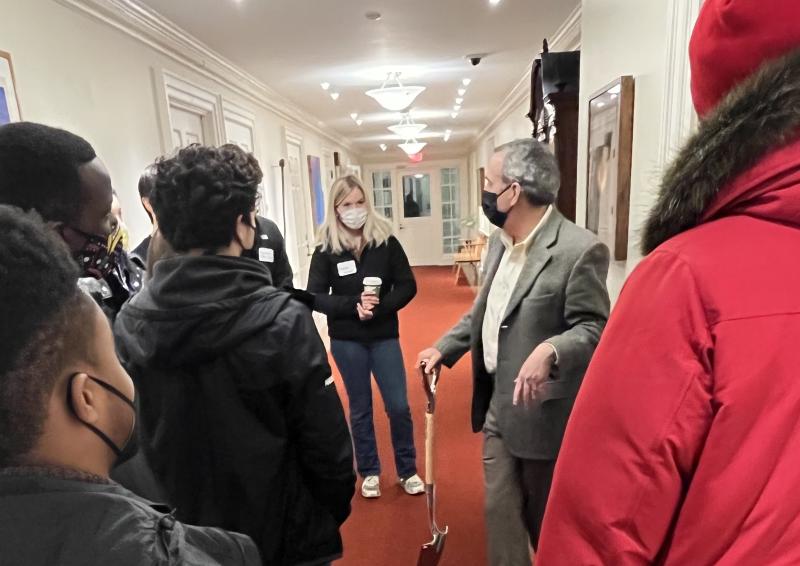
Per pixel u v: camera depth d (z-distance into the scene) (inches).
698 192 21.5
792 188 19.3
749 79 19.9
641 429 21.7
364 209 86.9
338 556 42.4
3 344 14.8
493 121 282.7
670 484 21.6
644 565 22.6
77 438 17.2
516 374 55.7
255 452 36.2
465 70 176.1
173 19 117.0
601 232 73.7
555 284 52.9
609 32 73.7
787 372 19.1
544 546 25.5
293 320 36.8
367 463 94.7
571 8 117.3
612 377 22.8
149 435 36.4
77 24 90.4
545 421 53.6
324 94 211.9
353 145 407.2
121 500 17.1
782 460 19.2
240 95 179.0
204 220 35.2
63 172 35.6
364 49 146.3
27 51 77.7
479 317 63.3
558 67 104.9
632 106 63.9
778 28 19.1
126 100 106.6
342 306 86.9
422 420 127.6
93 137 94.8
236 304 34.7
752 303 19.6
